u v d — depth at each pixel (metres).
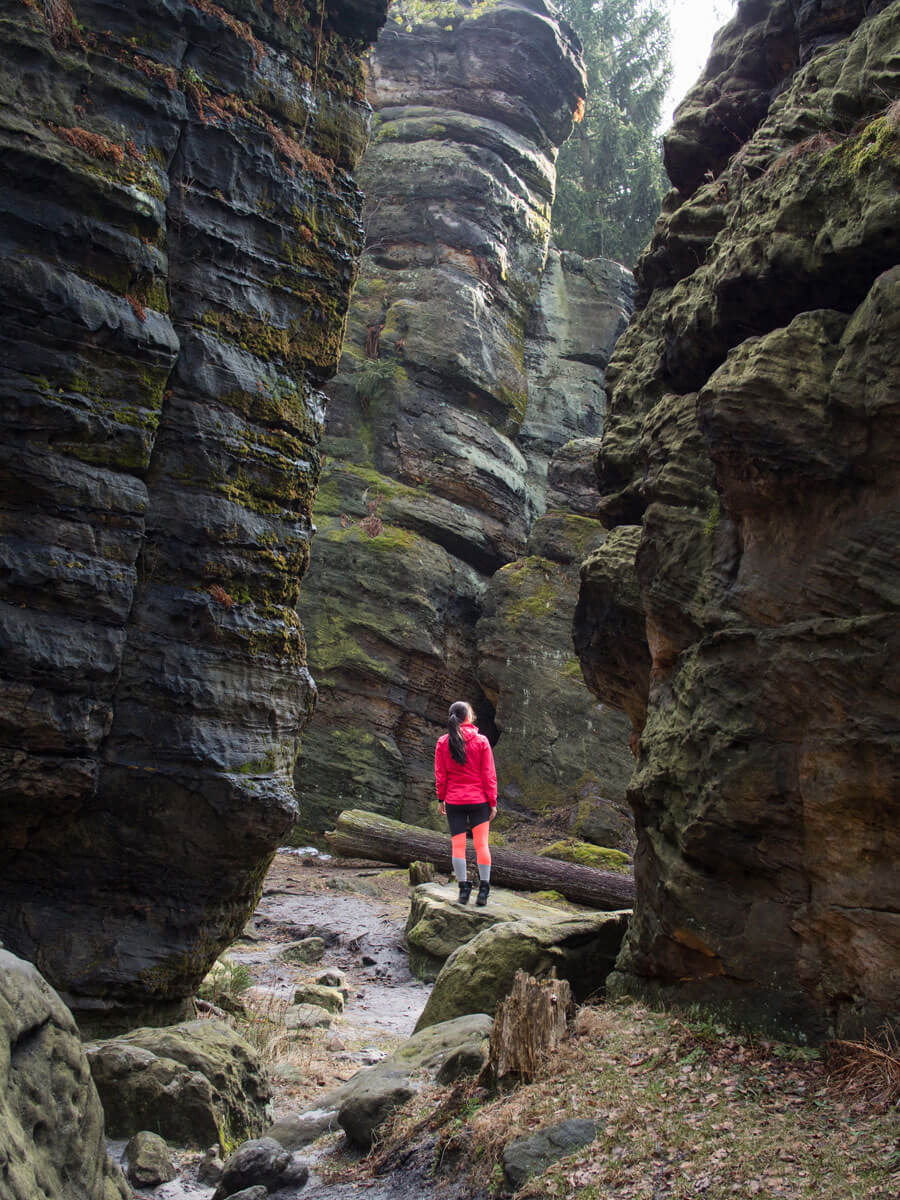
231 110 6.21
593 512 19.25
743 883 4.32
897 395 3.89
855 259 4.21
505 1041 4.06
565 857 14.69
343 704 17.36
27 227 5.21
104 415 5.43
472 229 21.42
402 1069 4.71
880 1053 3.54
